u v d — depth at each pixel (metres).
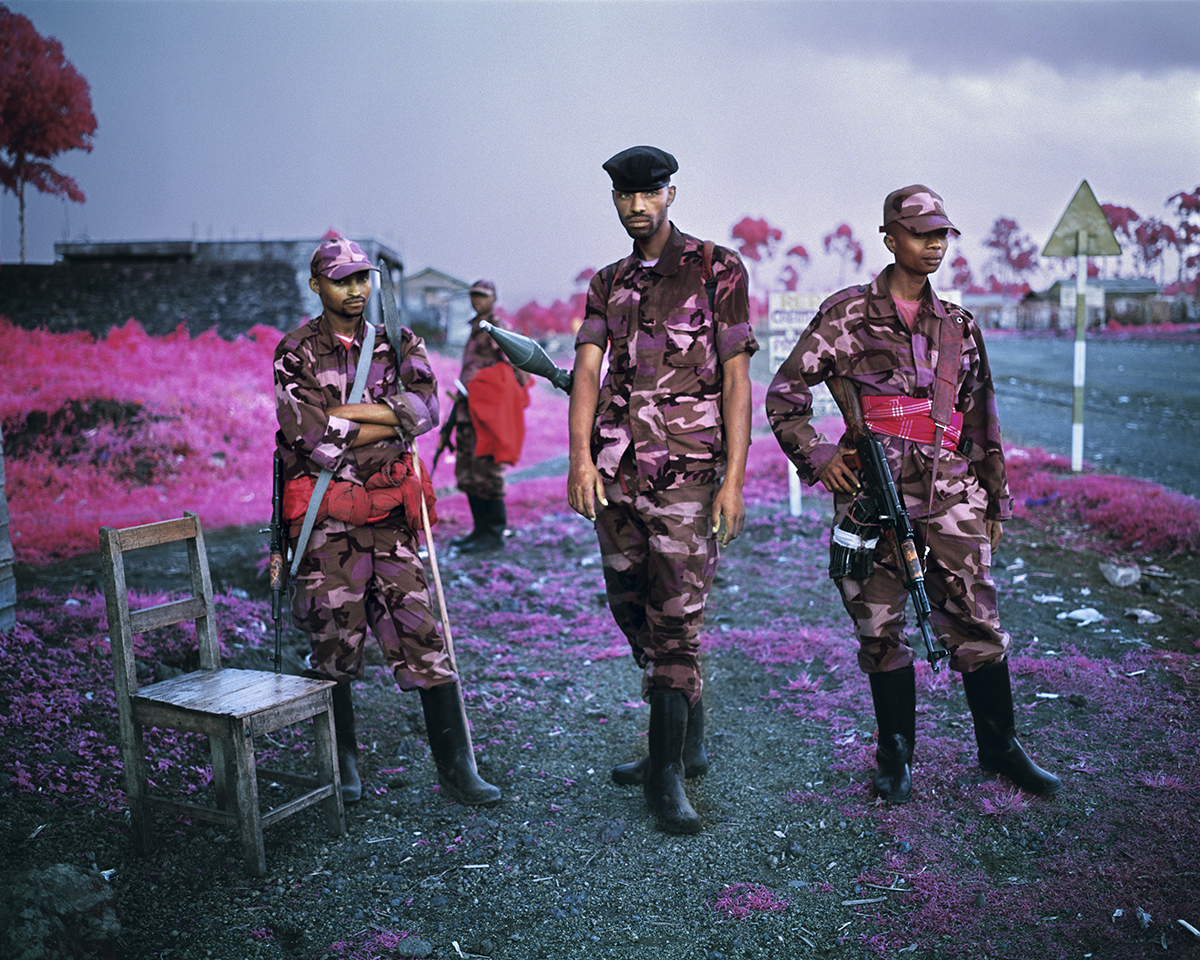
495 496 6.63
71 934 2.12
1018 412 13.62
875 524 2.88
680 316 2.91
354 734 3.25
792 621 4.86
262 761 3.31
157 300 18.17
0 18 19.67
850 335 2.92
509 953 2.32
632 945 2.35
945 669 3.97
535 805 3.10
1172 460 8.89
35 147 20.67
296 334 3.04
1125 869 2.48
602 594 5.54
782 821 2.92
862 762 3.24
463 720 3.16
